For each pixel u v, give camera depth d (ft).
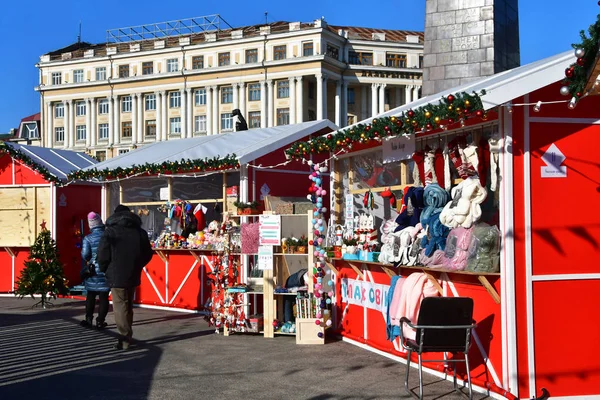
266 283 35.86
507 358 22.56
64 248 57.98
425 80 39.81
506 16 39.45
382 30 262.88
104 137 261.03
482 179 24.63
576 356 22.90
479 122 25.21
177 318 43.37
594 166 23.59
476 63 38.24
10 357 30.81
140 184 50.11
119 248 32.50
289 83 232.32
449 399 23.02
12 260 59.00
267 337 35.70
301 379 26.11
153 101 253.44
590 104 23.59
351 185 36.55
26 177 58.34
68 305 50.55
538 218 22.91
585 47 18.25
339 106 238.48
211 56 244.01
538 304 22.75
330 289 36.58
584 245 23.29
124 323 32.50
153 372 27.61
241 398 23.41
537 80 22.34
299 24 233.76
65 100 265.75
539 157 23.04
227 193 44.57
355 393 23.88
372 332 31.89
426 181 28.43
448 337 22.04
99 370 28.02
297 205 37.06
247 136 47.44
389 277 30.12
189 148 48.42
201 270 45.98
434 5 39.60
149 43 256.93
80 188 60.03
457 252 24.31
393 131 26.17
